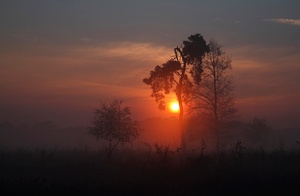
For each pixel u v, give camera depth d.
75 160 31.22
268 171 21.22
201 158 24.98
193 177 20.50
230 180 18.94
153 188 17.34
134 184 18.47
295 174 20.45
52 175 22.45
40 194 16.30
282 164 23.73
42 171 24.52
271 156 28.12
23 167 26.67
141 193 16.56
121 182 19.38
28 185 17.64
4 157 32.19
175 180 19.69
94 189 17.31
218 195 16.36
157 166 24.05
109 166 26.02
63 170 24.69
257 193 16.53
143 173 22.25
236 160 23.59
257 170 21.41
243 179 19.19
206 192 16.78
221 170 21.53
